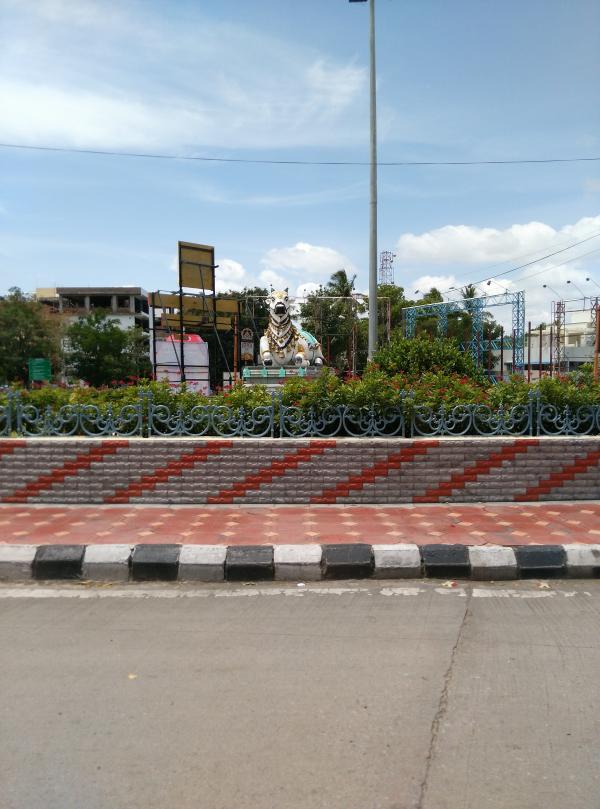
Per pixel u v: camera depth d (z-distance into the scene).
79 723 2.94
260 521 6.02
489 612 4.35
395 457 6.66
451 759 2.67
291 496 6.66
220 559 5.01
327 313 36.47
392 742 2.79
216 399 7.33
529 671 3.46
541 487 6.77
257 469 6.64
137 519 6.08
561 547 5.17
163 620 4.20
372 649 3.74
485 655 3.66
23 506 6.59
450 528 5.77
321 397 6.90
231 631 4.01
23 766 2.62
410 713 3.03
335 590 4.79
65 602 4.54
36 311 33.00
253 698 3.17
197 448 6.62
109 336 34.75
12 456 6.66
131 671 3.46
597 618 4.25
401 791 2.47
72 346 35.41
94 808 2.38
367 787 2.50
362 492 6.67
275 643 3.83
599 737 2.84
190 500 6.64
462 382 8.17
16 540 5.39
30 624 4.14
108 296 53.38
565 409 6.99
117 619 4.22
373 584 4.92
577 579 5.07
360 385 7.03
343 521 6.02
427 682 3.33
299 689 3.26
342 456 6.64
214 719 2.97
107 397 7.89
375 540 5.39
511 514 6.27
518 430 7.07
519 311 26.83
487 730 2.89
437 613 4.32
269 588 4.84
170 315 20.62
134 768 2.61
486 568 5.03
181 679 3.37
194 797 2.44
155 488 6.65
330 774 2.57
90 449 6.63
